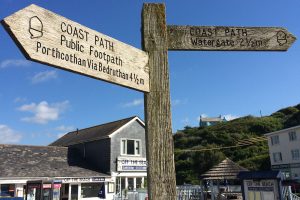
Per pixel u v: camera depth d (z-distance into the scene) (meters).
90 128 34.59
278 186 11.29
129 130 28.92
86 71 2.41
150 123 2.80
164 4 3.12
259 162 50.28
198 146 58.44
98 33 2.57
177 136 67.38
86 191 26.08
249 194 12.30
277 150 47.19
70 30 2.35
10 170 23.88
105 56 2.58
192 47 3.17
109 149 27.64
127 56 2.76
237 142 58.16
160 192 2.65
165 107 2.87
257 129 64.31
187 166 48.78
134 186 28.05
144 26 3.02
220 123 70.69
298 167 43.41
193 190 22.02
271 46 3.42
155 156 2.72
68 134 37.38
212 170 19.73
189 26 3.21
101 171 27.86
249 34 3.39
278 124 66.81
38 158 27.17
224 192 22.89
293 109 73.62
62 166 27.05
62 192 26.34
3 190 22.61
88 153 29.86
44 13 2.19
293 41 3.53
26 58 2.09
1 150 26.42
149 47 2.97
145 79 2.87
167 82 2.94
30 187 18.66
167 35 3.12
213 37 3.27
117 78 2.63
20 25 2.03
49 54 2.18
